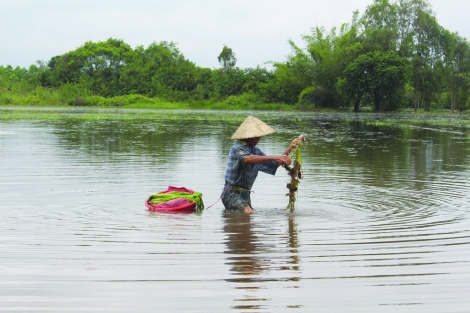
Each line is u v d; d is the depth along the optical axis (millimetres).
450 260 4789
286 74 55812
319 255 4910
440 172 10633
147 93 64312
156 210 6855
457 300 3914
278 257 4840
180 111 47469
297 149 7062
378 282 4246
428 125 30094
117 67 74625
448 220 6363
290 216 6562
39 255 4848
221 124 26766
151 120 29953
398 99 51969
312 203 7402
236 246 5180
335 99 54844
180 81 64750
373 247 5172
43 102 59500
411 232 5770
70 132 20172
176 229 5855
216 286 4137
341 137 20578
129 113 40219
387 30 52094
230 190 7039
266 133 7145
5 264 4598
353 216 6570
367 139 19781
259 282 4227
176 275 4363
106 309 3742
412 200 7633
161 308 3758
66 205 7109
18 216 6426
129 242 5301
